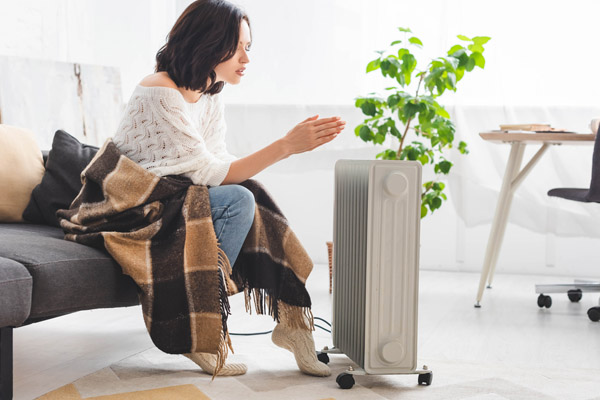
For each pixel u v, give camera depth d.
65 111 3.29
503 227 3.08
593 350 2.02
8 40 3.22
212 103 1.92
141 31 3.96
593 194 2.47
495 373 1.74
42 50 3.46
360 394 1.54
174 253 1.58
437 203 3.12
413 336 1.60
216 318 1.56
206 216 1.63
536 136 2.53
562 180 3.52
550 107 3.49
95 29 3.92
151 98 1.69
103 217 1.67
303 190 3.88
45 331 2.17
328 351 1.82
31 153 2.17
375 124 3.09
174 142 1.69
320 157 3.83
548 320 2.46
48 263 1.45
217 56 1.71
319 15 3.76
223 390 1.56
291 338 1.73
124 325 2.27
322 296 2.89
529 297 2.94
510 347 2.04
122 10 3.96
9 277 1.35
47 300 1.44
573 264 3.55
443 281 3.36
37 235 1.74
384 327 1.59
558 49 3.47
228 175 1.71
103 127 3.51
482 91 3.56
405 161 1.57
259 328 2.24
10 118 2.99
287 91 3.83
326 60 3.77
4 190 2.04
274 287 1.71
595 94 3.44
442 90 2.83
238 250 1.70
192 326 1.55
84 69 3.42
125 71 3.97
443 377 1.69
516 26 3.51
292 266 1.74
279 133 3.86
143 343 2.03
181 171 1.68
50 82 3.22
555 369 1.78
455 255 3.71
